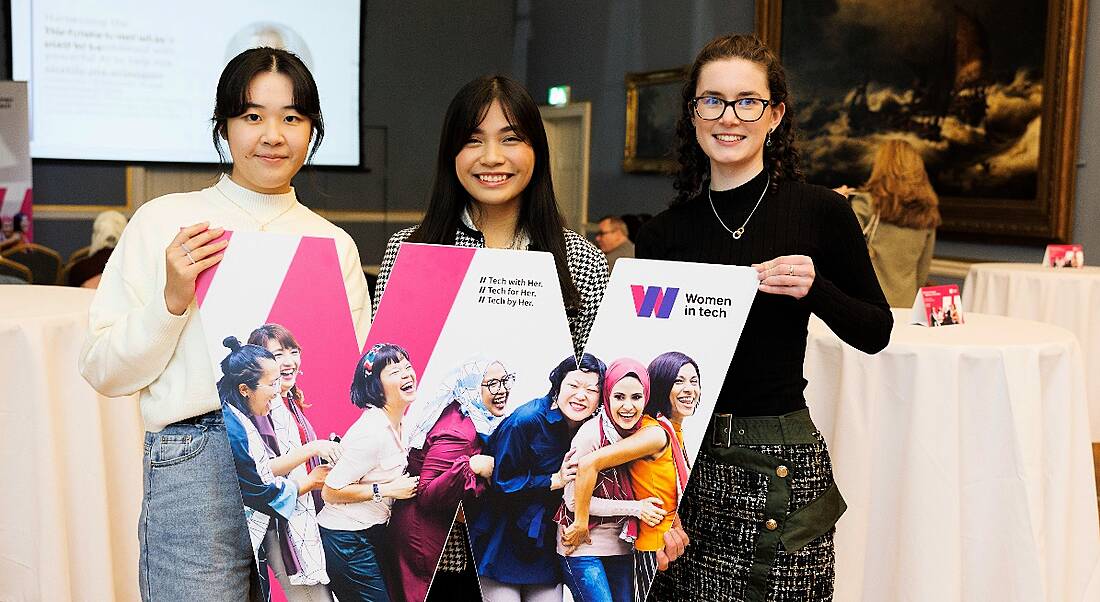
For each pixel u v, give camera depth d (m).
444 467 1.70
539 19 10.59
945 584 2.55
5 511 2.57
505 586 1.72
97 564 2.65
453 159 1.98
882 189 4.40
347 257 1.84
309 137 1.81
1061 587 2.67
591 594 1.72
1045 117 5.38
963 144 5.91
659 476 1.71
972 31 5.80
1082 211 5.33
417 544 1.70
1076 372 2.77
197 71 9.21
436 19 10.49
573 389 1.71
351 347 1.69
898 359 2.63
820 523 1.80
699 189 2.00
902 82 6.32
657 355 1.72
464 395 1.70
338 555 1.69
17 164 8.03
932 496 2.57
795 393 1.84
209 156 9.34
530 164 1.94
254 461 1.66
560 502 1.71
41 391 2.57
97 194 8.98
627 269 1.74
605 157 9.58
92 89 8.83
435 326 1.70
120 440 2.78
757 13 7.54
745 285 1.70
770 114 1.85
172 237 1.76
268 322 1.67
